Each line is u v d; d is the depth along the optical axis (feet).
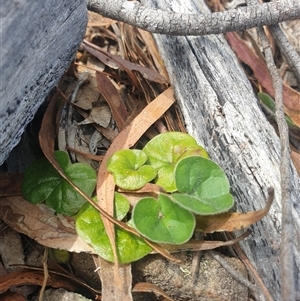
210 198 0.55
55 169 0.61
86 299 0.56
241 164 0.61
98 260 0.56
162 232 0.54
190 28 0.66
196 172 0.57
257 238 0.58
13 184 0.61
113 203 0.58
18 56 0.49
